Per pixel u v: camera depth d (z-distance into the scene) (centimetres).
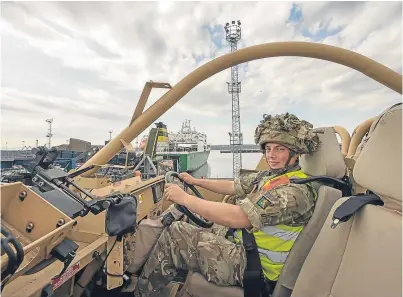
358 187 160
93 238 155
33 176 115
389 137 89
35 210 93
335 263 102
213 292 149
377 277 81
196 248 158
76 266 128
